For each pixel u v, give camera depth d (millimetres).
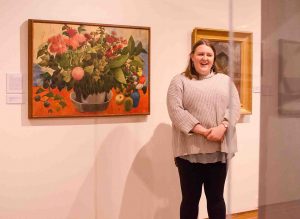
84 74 2342
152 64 2557
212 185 1959
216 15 2709
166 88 2607
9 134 2191
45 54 2227
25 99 2219
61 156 2336
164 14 2576
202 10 2674
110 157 2477
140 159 2564
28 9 2199
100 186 2457
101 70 2389
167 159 2643
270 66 751
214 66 2021
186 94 1956
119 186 2514
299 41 692
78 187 2393
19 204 2234
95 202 2447
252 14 823
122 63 2441
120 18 2449
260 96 781
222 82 1901
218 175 1928
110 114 2434
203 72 1964
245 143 896
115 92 2439
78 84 2330
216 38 2635
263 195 775
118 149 2498
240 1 875
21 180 2232
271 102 752
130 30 2453
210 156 1924
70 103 2318
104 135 2453
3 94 2164
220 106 1854
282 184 737
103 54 2387
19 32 2184
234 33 901
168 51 2600
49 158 2301
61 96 2289
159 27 2564
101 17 2396
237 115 963
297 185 709
